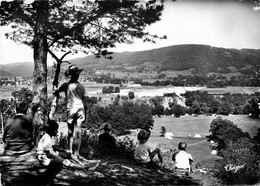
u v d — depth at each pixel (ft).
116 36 31.99
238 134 137.90
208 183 26.13
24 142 20.29
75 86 22.07
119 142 33.42
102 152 29.01
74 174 19.54
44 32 26.61
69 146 22.45
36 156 20.06
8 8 26.50
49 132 20.67
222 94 398.62
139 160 28.19
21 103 20.88
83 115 22.07
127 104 258.16
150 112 256.93
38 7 26.18
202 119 347.56
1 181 17.33
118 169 24.18
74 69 22.17
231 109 331.98
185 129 311.68
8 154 19.83
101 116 208.95
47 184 18.06
